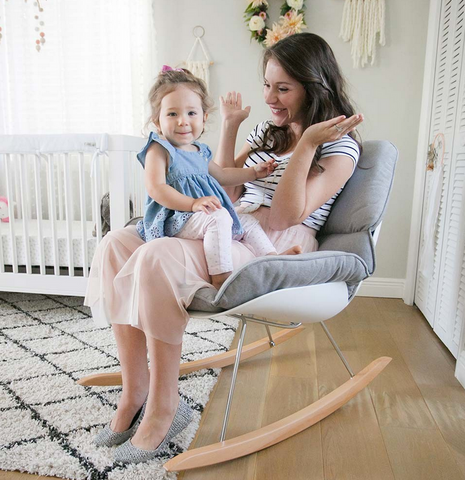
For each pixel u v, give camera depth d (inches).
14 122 113.9
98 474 42.8
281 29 99.6
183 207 47.3
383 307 101.7
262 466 45.4
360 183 55.3
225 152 65.6
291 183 49.0
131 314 43.9
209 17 107.3
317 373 66.8
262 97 108.0
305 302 46.1
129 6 105.4
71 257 87.9
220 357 67.2
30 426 50.6
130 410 47.5
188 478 43.1
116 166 81.2
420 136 101.2
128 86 109.9
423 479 44.1
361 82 104.3
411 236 103.7
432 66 96.0
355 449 48.6
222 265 46.0
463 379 63.5
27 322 85.8
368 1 100.3
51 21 110.6
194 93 52.2
